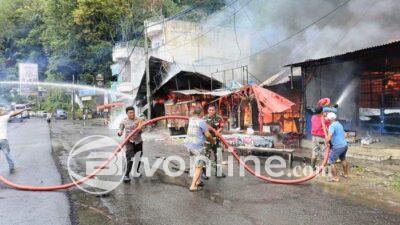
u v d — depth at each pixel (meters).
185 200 6.57
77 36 52.75
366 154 10.48
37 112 62.09
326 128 8.70
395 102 12.66
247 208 6.05
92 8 47.91
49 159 11.56
